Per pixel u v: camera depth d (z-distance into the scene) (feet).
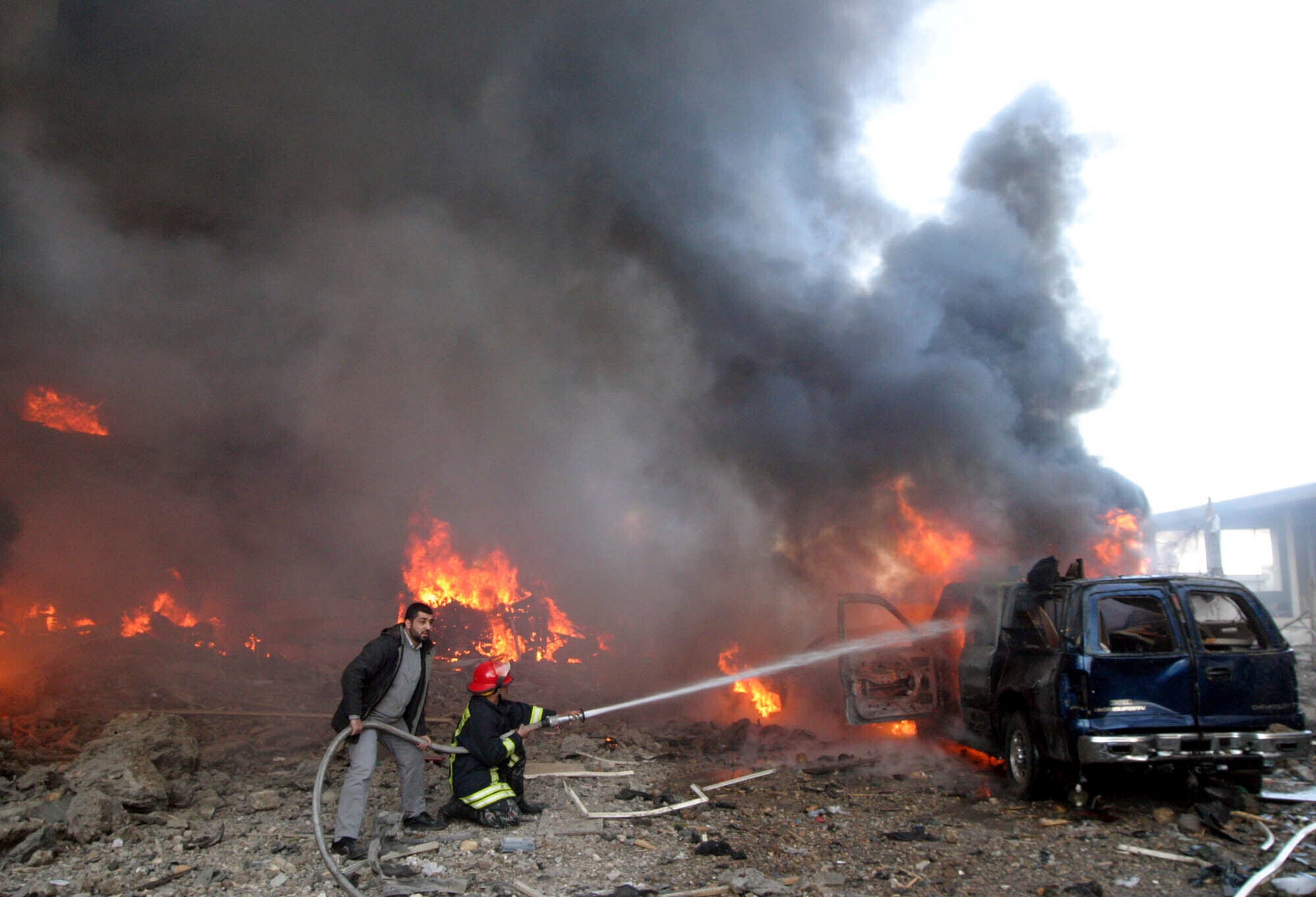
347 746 28.55
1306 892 14.05
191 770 22.63
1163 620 21.09
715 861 16.61
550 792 22.41
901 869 16.03
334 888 15.12
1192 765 19.53
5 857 16.30
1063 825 18.67
